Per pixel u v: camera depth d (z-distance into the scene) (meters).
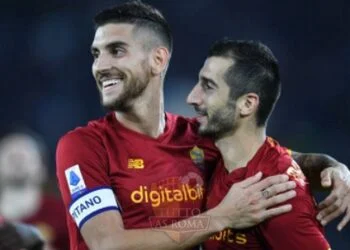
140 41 14.42
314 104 39.69
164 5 41.56
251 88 14.00
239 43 14.26
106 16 14.51
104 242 13.26
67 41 41.22
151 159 14.33
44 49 41.25
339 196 13.99
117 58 14.26
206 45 41.19
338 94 39.97
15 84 40.84
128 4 14.66
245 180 13.59
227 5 41.88
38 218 22.89
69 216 14.23
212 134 14.16
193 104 14.22
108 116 14.84
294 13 41.88
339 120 39.19
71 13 41.91
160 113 14.79
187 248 13.36
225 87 14.00
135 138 14.45
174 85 39.25
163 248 13.22
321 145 37.50
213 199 14.21
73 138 14.16
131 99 14.33
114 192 14.05
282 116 39.19
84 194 13.63
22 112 40.22
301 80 40.41
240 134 14.09
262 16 41.84
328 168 14.59
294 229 13.31
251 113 14.09
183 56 40.88
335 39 41.56
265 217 13.25
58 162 14.14
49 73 40.75
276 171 13.83
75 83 40.41
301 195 13.51
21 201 22.52
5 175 22.36
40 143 38.62
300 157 15.24
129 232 13.27
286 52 41.19
